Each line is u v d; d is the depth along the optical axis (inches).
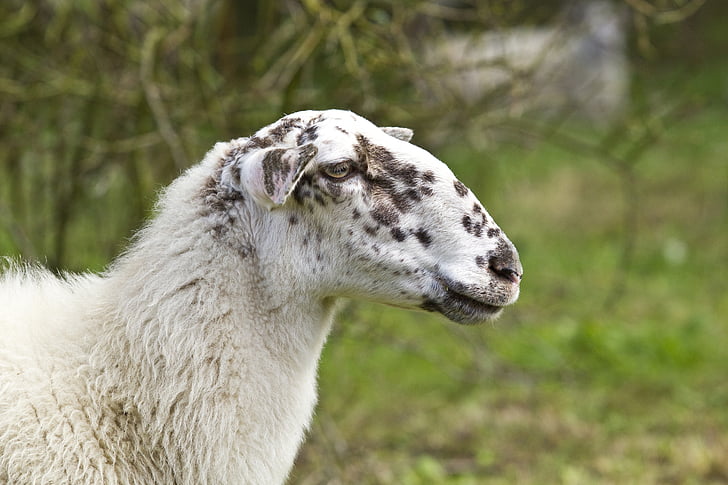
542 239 1681.8
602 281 1492.4
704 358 1210.0
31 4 940.6
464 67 900.6
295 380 512.7
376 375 1137.4
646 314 1360.7
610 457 933.2
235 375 493.0
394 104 910.4
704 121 2223.2
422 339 1227.9
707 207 1836.9
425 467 892.0
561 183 1967.3
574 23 1177.4
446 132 958.4
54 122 968.9
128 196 997.2
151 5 938.1
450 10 891.4
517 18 1155.9
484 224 516.7
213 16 940.0
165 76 927.7
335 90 890.1
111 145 858.8
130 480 487.5
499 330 1210.6
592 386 1131.9
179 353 488.7
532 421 1026.1
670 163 2086.6
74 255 1074.7
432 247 510.0
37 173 1029.8
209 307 493.7
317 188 498.6
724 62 2331.4
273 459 506.3
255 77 927.0
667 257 1583.4
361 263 509.0
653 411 1056.8
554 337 1234.6
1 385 478.9
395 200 507.5
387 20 922.7
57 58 955.3
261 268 503.8
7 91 897.5
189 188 510.9
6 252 979.9
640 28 898.1
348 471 840.3
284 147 487.5
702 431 997.2
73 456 477.1
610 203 1865.2
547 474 895.1
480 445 968.9
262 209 501.4
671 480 885.2
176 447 490.9
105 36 956.6
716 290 1460.4
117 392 493.4
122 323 500.1
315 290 511.8
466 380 1094.4
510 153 1753.2
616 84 1900.8
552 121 1466.5
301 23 884.0
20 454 469.4
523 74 918.4
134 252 516.4
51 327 506.9
